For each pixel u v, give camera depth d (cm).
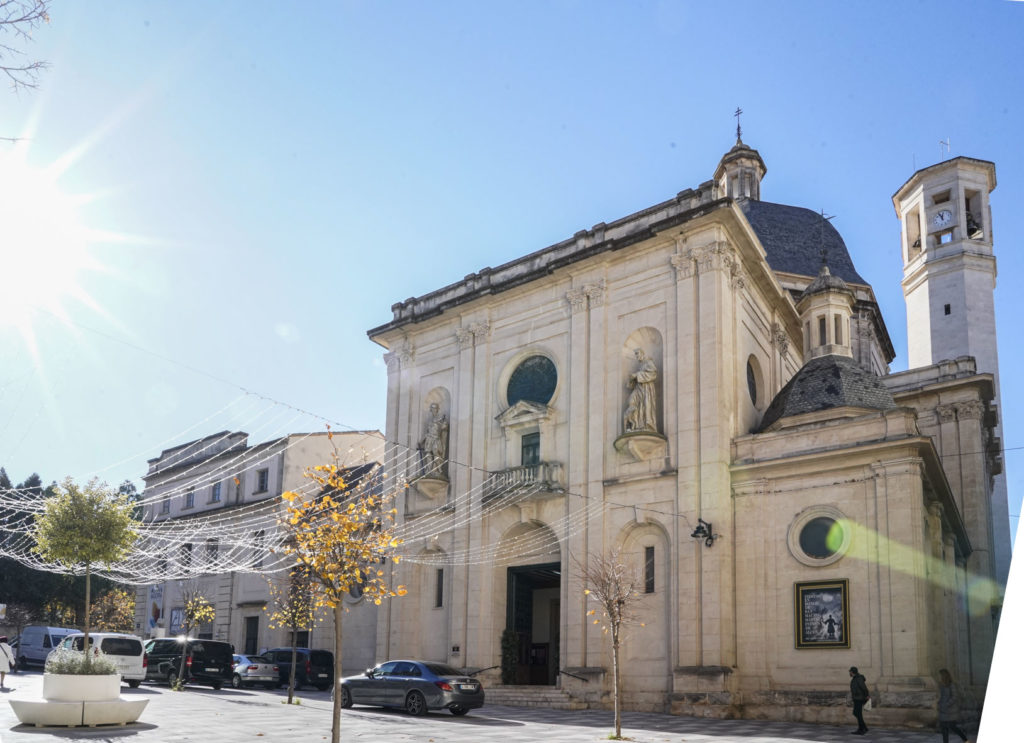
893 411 2550
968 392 3647
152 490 5347
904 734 2139
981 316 4497
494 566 3234
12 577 5091
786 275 4447
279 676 3428
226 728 1758
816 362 3041
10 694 2388
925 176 4778
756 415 3159
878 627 2431
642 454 2922
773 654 2588
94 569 2469
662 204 3127
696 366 2884
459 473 3425
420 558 3475
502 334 3484
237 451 4812
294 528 1437
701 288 2942
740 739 1908
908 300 4797
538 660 3409
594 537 2950
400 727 1925
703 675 2572
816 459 2628
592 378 3122
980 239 4631
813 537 2612
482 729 1961
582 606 2927
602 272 3206
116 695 1816
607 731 2002
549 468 3109
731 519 2741
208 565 4331
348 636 3806
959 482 3603
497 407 3406
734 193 5347
